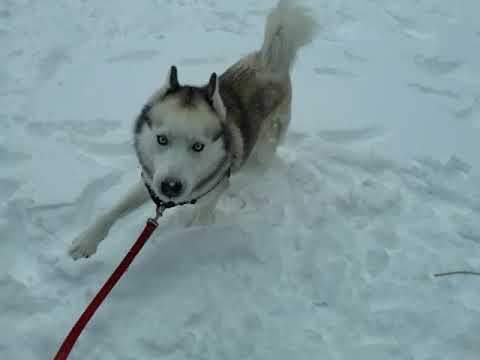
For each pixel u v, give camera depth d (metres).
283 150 1.30
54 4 1.75
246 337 0.90
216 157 0.91
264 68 1.11
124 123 1.32
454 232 1.12
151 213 1.11
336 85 1.51
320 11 1.82
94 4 1.77
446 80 1.57
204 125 0.85
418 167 1.26
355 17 1.81
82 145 1.25
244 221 1.10
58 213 1.08
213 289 0.97
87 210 1.11
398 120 1.40
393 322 0.94
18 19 1.67
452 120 1.42
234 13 1.79
